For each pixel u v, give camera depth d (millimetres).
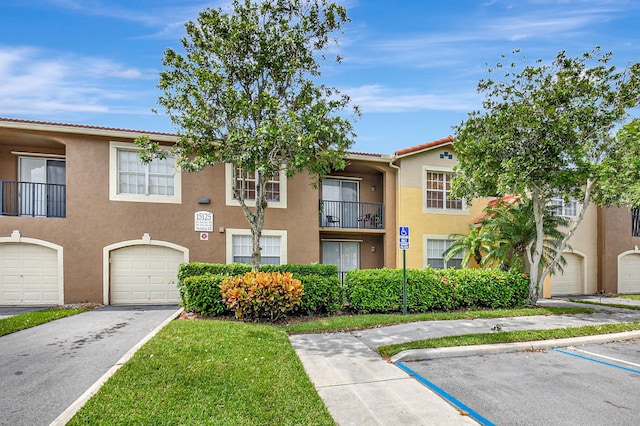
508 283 11367
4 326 7766
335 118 9820
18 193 12406
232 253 13062
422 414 4160
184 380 4668
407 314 9805
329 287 9438
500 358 6441
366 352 6465
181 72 9469
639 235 17797
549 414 4211
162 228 12359
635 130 9750
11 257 11312
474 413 4207
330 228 14609
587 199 11641
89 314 9844
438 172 15930
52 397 4328
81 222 11695
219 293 8875
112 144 12070
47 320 8719
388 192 15547
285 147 9320
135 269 12211
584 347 7270
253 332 7094
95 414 3768
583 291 16891
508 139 10359
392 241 15414
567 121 9867
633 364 6133
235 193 10180
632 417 4152
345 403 4418
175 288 12469
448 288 10703
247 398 4273
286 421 3801
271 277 8586
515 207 12992
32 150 12609
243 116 9289
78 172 11758
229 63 9516
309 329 7859
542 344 7129
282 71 9789
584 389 4988
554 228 12742
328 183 16062
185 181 12695
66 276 11508
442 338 7133
